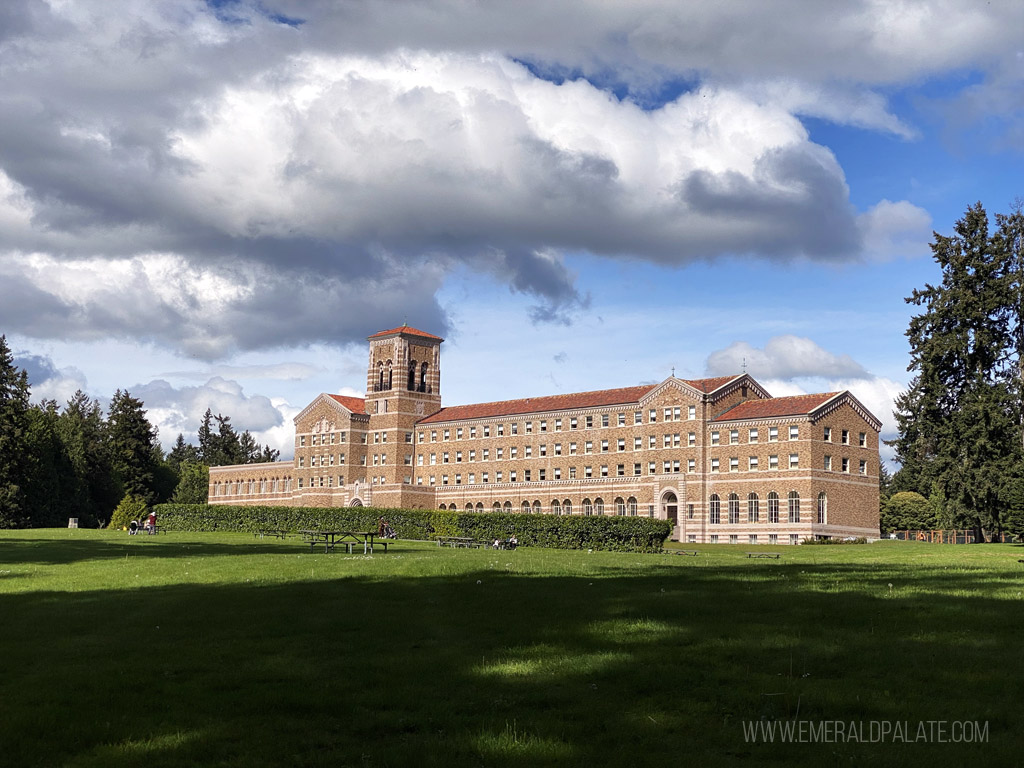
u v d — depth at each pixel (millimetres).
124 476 180000
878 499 122438
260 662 20781
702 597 28516
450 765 14055
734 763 14188
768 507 116750
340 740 15445
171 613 27828
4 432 141375
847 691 17375
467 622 24969
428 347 163750
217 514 111062
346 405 163875
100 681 19156
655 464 129250
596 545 79250
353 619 25797
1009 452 95625
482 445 150625
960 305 100875
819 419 115750
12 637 24344
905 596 27891
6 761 14477
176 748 15062
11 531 100562
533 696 17531
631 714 16469
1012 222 102188
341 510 100375
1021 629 22188
